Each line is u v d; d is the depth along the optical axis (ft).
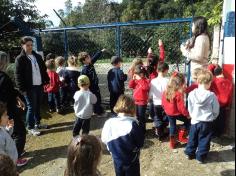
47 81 18.51
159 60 17.30
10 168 6.25
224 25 13.20
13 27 31.55
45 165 14.57
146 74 16.22
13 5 38.96
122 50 20.72
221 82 11.93
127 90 21.16
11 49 31.04
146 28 19.94
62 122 19.89
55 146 16.44
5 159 6.33
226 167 12.42
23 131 14.88
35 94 17.75
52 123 19.84
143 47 20.21
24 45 17.01
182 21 17.88
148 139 16.26
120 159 10.40
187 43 15.15
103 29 21.90
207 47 14.48
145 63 18.84
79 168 6.23
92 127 18.47
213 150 13.75
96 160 6.43
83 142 6.36
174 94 14.10
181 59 18.81
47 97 23.57
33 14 40.91
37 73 17.61
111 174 13.23
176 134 15.64
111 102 19.54
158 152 14.78
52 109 22.00
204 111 12.76
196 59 14.53
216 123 12.74
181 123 17.44
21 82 16.87
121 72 18.93
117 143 10.38
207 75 12.63
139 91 15.88
